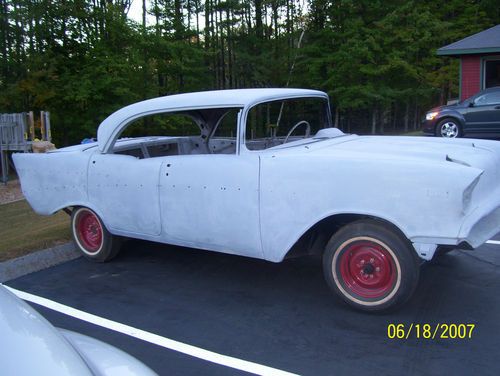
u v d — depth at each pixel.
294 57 27.20
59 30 19.70
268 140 4.77
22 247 5.44
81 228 5.37
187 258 5.38
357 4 26.25
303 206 3.87
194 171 4.38
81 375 1.82
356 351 3.34
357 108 26.69
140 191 4.72
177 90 24.14
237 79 29.81
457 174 3.39
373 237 3.70
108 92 20.48
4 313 2.02
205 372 3.16
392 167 3.57
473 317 3.76
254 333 3.66
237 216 4.18
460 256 5.09
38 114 19.78
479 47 16.86
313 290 4.39
